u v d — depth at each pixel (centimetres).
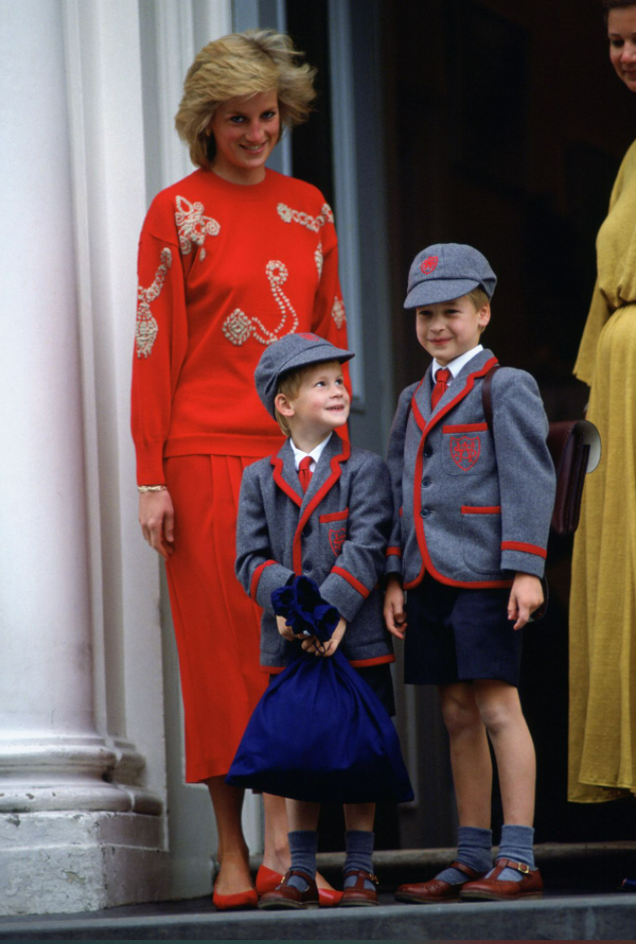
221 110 805
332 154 1220
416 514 704
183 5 991
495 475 694
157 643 923
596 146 1388
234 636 800
